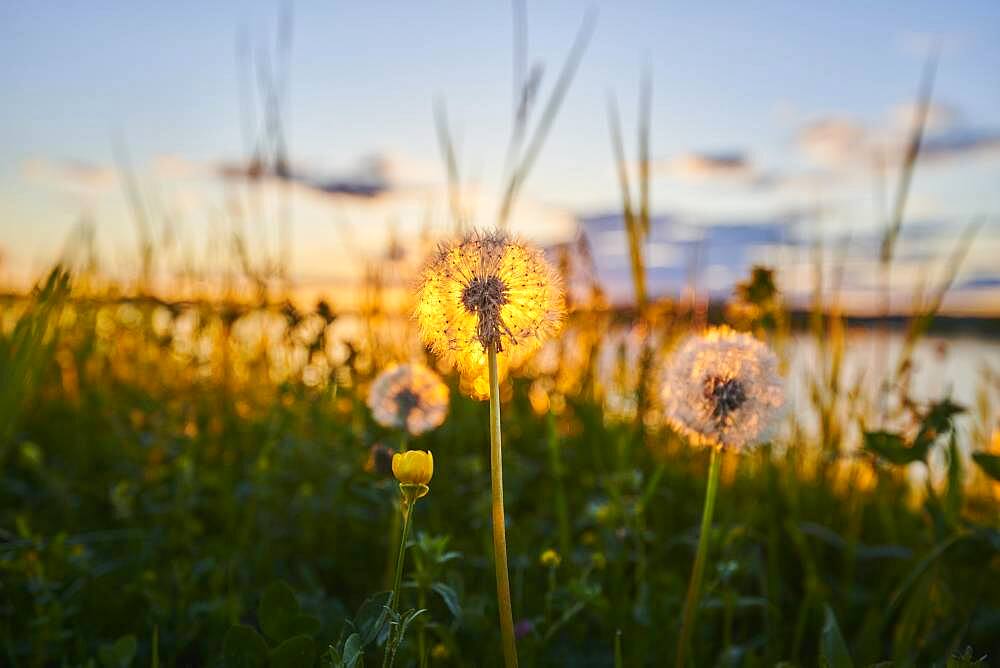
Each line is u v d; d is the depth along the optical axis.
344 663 0.20
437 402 0.34
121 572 0.35
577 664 0.31
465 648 0.31
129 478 0.46
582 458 0.45
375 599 0.21
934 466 0.44
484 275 0.21
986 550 0.30
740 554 0.36
